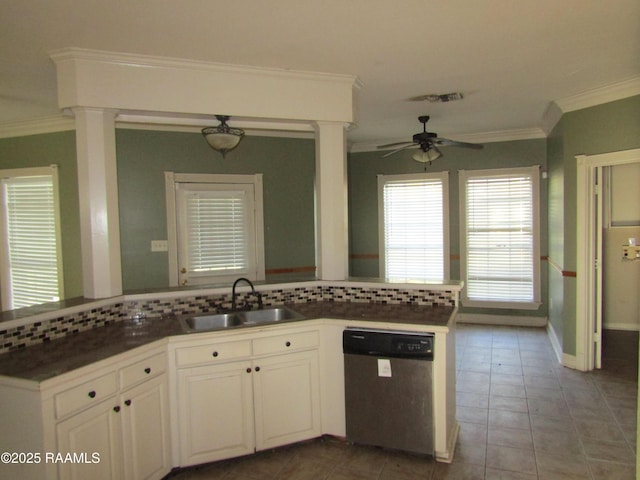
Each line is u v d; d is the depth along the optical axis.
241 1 2.18
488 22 2.48
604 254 5.67
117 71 2.81
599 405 3.42
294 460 2.71
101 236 2.81
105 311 2.77
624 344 4.98
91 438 2.02
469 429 3.08
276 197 5.26
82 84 2.74
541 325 5.73
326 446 2.86
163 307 2.97
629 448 2.80
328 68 3.15
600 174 4.05
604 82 3.62
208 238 5.03
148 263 4.84
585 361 4.14
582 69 3.30
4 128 4.85
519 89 3.79
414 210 6.32
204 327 2.95
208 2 2.19
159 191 4.86
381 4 2.24
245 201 5.14
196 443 2.56
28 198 4.97
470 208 5.98
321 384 2.87
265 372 2.69
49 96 3.76
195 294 3.05
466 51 2.90
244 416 2.65
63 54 2.71
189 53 2.81
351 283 3.33
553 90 3.83
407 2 2.22
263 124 3.44
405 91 3.79
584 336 4.14
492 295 5.93
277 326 2.70
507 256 5.84
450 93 3.88
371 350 2.70
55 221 4.86
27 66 2.99
